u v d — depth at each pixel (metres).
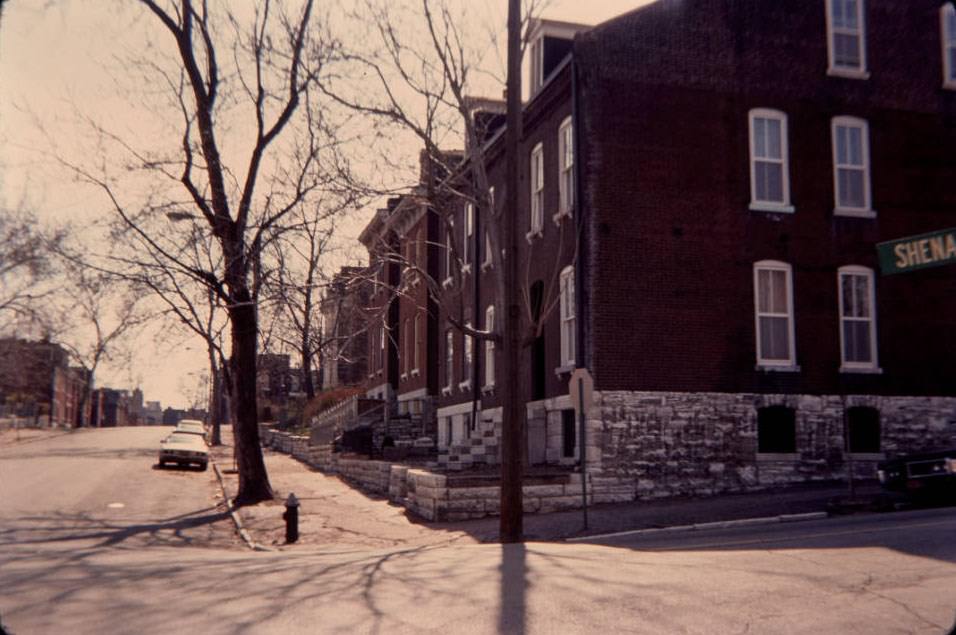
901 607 8.62
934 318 22.75
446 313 18.23
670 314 20.86
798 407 21.45
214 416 57.06
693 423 20.66
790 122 22.39
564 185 22.81
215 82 22.53
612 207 20.86
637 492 20.08
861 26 23.23
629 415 20.31
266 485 23.84
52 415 80.69
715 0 22.22
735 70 22.12
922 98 23.50
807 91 22.62
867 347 22.31
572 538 15.43
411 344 40.00
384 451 29.66
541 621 8.28
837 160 22.69
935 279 22.91
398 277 43.41
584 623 8.19
